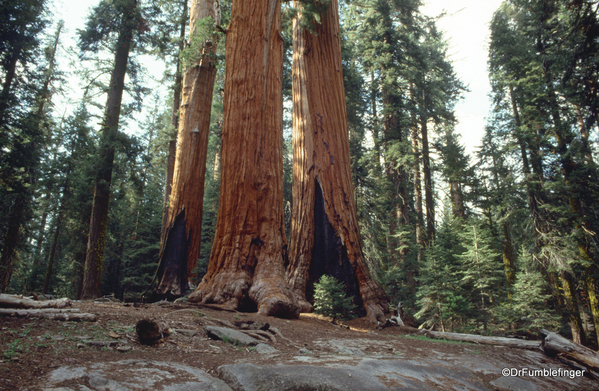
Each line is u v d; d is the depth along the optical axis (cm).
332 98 1345
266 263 888
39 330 403
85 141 2123
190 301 870
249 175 945
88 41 1933
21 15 1725
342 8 2245
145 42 2017
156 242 2231
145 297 1286
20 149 1712
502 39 2092
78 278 1994
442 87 2930
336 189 1251
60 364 306
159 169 3053
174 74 2109
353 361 414
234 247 901
